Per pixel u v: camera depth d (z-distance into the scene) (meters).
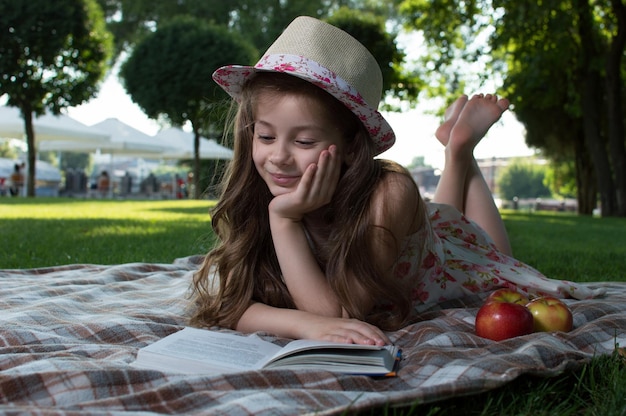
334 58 2.01
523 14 15.08
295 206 2.06
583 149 23.16
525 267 2.79
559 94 20.28
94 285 2.98
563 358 1.70
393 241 2.14
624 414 1.39
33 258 4.32
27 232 6.24
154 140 22.17
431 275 2.50
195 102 20.75
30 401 1.42
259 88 2.01
